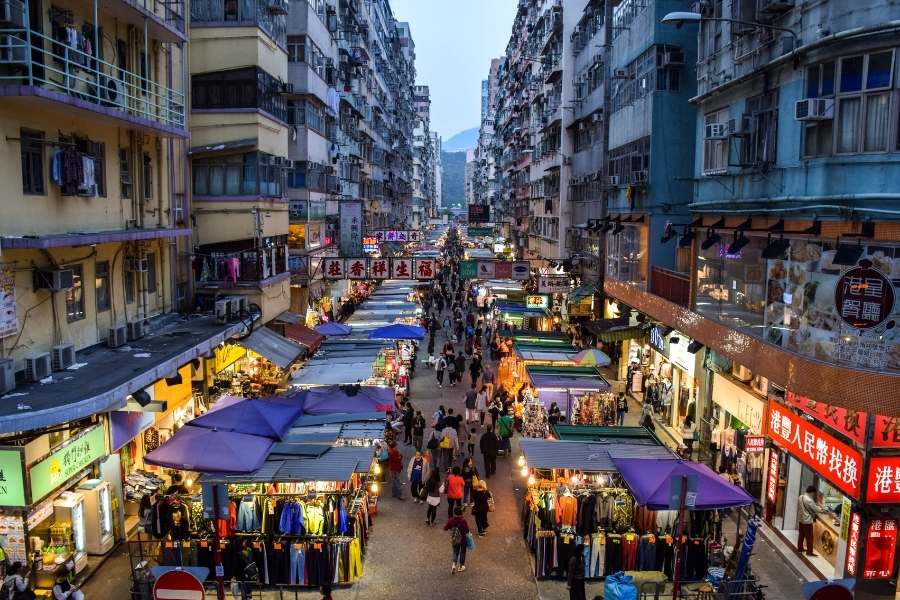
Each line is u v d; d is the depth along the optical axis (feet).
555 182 135.03
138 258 56.49
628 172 84.53
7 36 37.68
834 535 42.63
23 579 35.60
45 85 42.32
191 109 70.03
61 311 45.70
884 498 37.58
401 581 42.55
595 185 106.52
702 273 61.11
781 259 45.24
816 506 44.42
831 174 39.78
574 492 44.45
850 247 36.42
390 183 226.99
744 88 51.75
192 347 51.96
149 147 59.62
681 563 42.11
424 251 232.32
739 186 52.65
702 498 38.11
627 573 39.65
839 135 39.42
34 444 37.55
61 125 44.98
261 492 43.88
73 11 46.85
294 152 101.91
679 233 72.64
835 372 37.76
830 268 39.75
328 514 42.52
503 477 59.67
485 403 74.13
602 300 99.04
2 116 38.58
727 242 54.65
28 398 37.06
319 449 45.73
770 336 46.42
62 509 41.55
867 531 38.04
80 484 43.62
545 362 71.72
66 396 37.47
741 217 50.98
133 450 51.55
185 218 68.33
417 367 102.83
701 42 61.46
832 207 38.34
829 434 41.11
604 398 63.26
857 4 37.81
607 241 97.76
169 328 59.77
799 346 42.37
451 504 50.29
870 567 38.22
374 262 99.81
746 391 54.75
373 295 128.26
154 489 48.49
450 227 583.58
